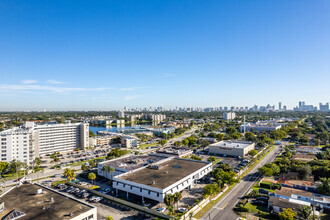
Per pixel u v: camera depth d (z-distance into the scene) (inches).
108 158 6707.7
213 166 6574.8
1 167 5708.7
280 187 4500.5
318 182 4731.8
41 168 6063.0
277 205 3506.4
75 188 4623.5
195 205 3715.6
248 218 3368.6
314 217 3095.5
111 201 4050.2
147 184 3949.3
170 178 4303.6
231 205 3816.4
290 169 5610.2
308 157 7027.6
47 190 3422.7
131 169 5024.6
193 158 6540.4
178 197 3427.7
